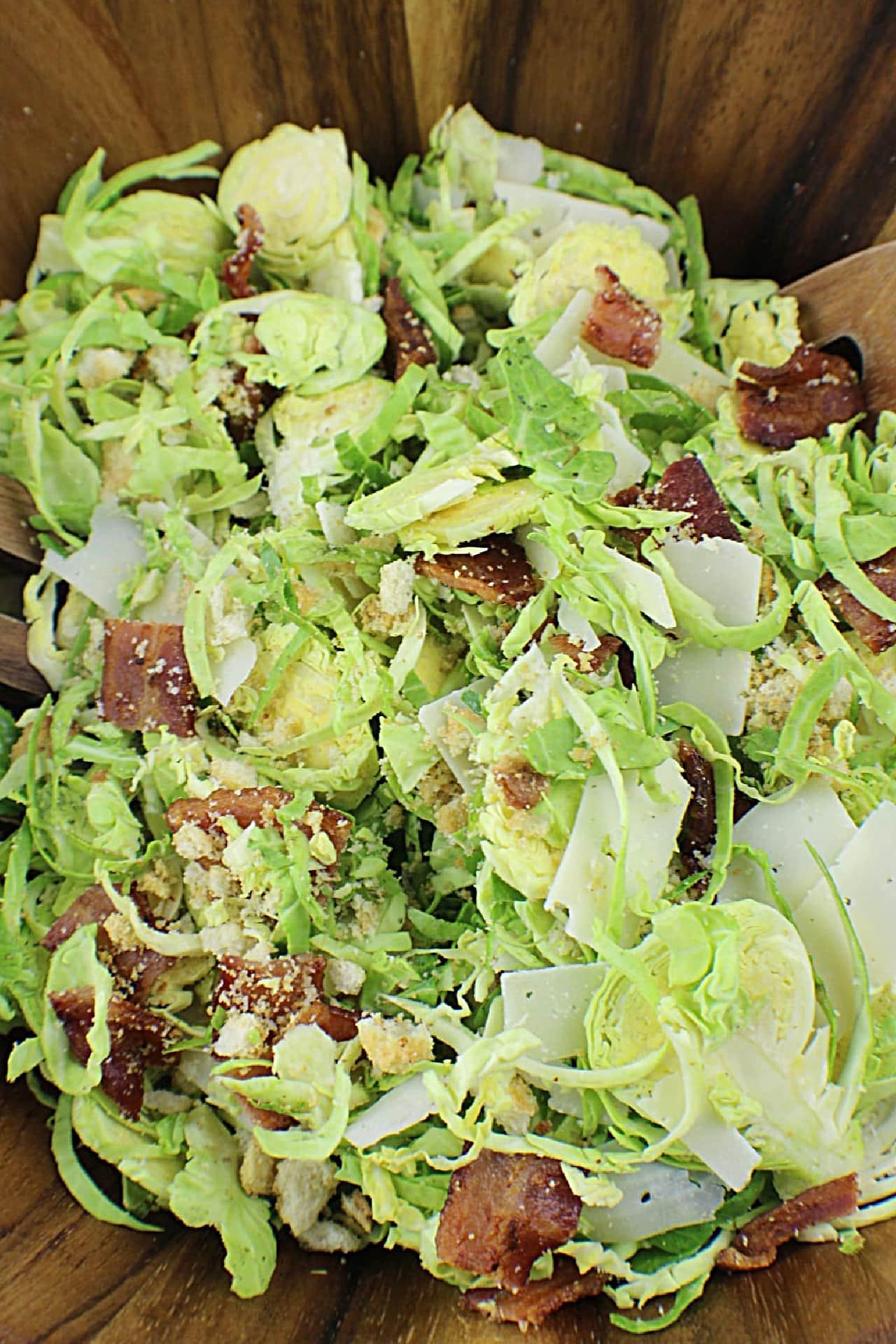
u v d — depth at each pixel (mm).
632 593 338
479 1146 317
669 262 407
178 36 365
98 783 348
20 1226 312
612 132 400
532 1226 315
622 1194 317
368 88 392
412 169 409
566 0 375
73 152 370
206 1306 314
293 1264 330
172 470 368
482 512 346
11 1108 333
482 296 402
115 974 338
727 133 391
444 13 380
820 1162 314
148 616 362
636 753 326
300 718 356
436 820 345
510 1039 315
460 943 337
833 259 400
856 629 351
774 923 317
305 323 378
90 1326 298
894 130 373
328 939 340
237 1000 334
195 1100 343
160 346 379
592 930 318
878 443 372
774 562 360
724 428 377
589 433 356
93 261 375
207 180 393
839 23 363
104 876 342
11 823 358
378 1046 326
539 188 402
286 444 376
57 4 347
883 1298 295
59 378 370
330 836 344
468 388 380
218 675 354
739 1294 313
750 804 339
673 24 374
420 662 353
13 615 365
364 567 356
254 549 361
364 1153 325
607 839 323
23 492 365
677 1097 313
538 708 332
